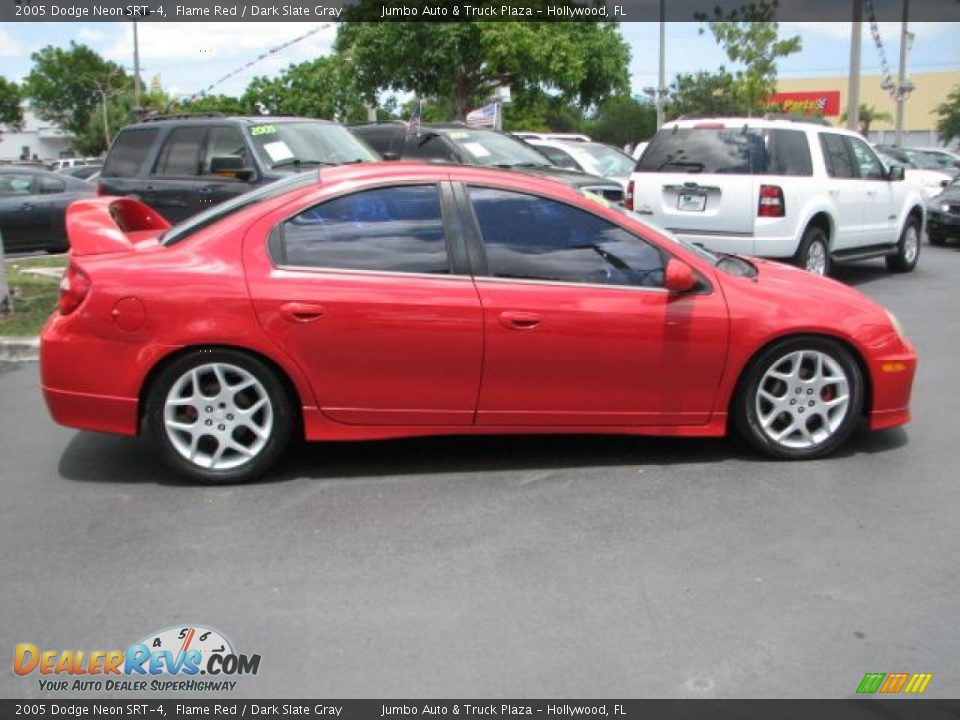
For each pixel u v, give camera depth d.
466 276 4.88
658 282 5.04
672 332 4.97
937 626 3.55
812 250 10.30
